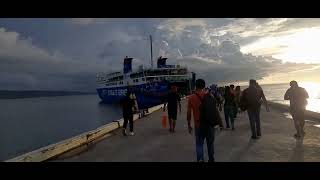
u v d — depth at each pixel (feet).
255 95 38.24
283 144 33.94
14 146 226.17
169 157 29.14
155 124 59.93
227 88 47.55
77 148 35.32
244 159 27.12
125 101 45.29
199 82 24.31
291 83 38.65
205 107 23.85
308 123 53.06
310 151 29.91
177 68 240.94
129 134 45.85
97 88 371.76
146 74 238.07
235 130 46.80
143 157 29.50
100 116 342.64
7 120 529.86
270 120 60.23
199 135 24.40
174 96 47.93
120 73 301.84
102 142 39.29
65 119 418.51
